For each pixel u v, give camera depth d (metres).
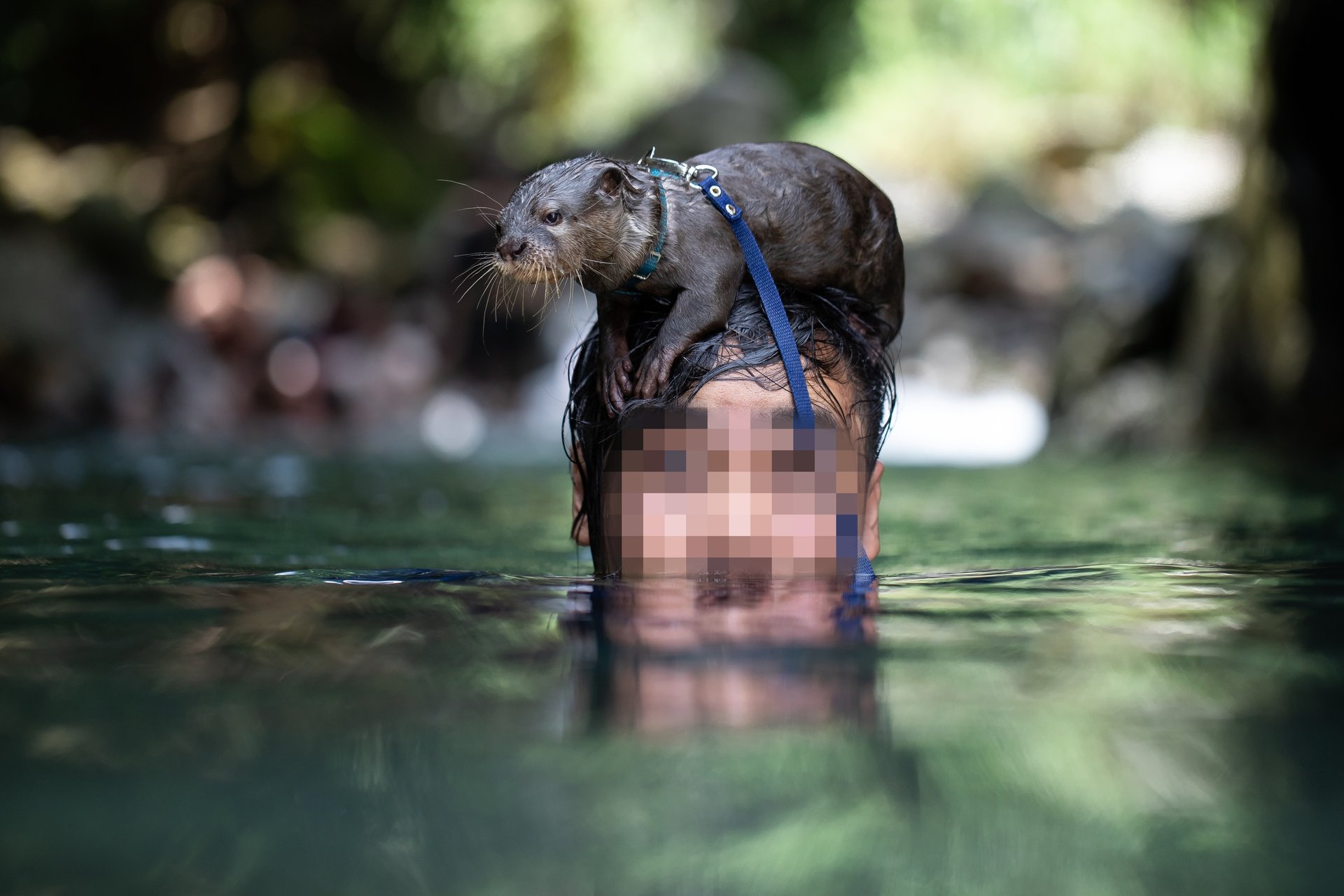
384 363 23.12
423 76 32.03
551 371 24.52
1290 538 5.27
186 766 1.65
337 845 1.37
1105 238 27.34
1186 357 14.58
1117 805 1.50
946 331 25.80
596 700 1.96
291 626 2.62
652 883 1.27
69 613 2.81
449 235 25.97
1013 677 2.13
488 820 1.45
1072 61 34.72
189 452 14.03
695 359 3.50
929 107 35.50
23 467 11.37
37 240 20.58
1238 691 2.03
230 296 22.47
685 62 36.91
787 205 4.05
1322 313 13.27
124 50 28.06
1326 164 13.30
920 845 1.38
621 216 3.63
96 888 1.25
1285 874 1.29
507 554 5.10
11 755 1.69
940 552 4.90
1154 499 7.90
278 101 29.22
